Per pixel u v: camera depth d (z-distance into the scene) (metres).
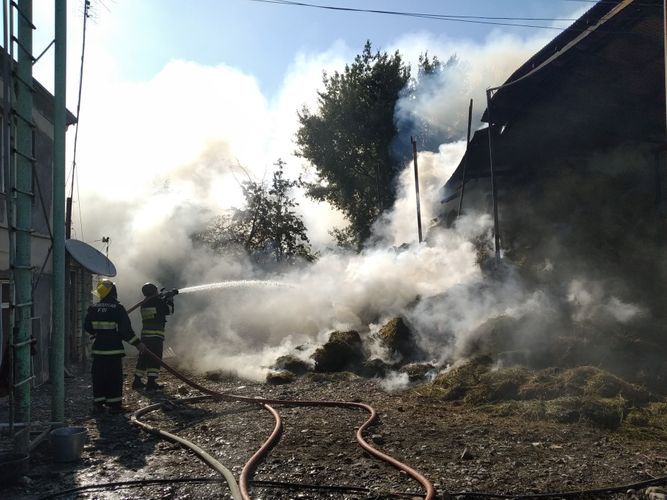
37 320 10.47
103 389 7.81
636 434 6.60
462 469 5.28
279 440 6.30
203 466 5.41
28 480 4.99
